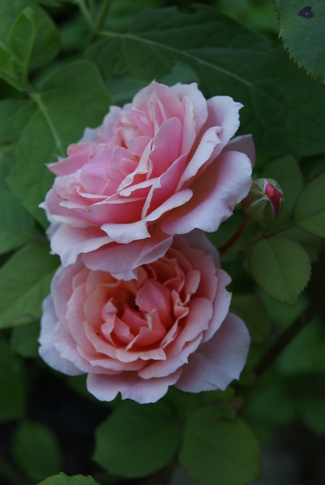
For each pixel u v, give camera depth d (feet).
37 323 1.83
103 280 1.56
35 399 3.16
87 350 1.54
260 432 2.54
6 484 2.87
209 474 1.69
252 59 1.84
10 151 1.86
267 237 1.67
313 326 2.58
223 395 1.75
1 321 1.72
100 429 1.76
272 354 1.96
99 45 1.90
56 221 1.56
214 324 1.52
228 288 2.01
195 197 1.50
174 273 1.56
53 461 2.50
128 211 1.47
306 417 2.56
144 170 1.46
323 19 1.54
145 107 1.55
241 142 1.53
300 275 1.62
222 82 1.83
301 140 1.79
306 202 1.67
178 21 1.89
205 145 1.46
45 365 2.76
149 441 1.75
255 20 2.34
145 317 1.54
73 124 1.78
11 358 2.34
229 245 1.73
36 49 1.88
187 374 1.54
